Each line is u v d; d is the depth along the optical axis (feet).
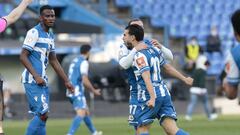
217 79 256.11
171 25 309.63
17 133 161.99
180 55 278.26
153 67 91.86
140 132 93.04
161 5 316.40
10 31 258.98
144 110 91.91
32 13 253.85
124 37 94.17
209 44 288.92
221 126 178.91
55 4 296.30
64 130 171.63
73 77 146.51
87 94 240.94
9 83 261.65
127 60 91.86
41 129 100.63
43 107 99.81
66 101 249.14
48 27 100.94
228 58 65.00
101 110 242.78
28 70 98.32
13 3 280.10
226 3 327.47
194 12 318.86
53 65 103.71
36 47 99.96
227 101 262.47
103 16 302.45
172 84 251.80
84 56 146.00
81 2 308.19
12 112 236.84
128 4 314.14
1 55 260.62
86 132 167.02
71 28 238.27
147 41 95.71
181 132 91.25
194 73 208.23
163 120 92.43
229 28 316.19
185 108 249.14
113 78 246.47
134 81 93.09
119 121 209.05
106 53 270.87
